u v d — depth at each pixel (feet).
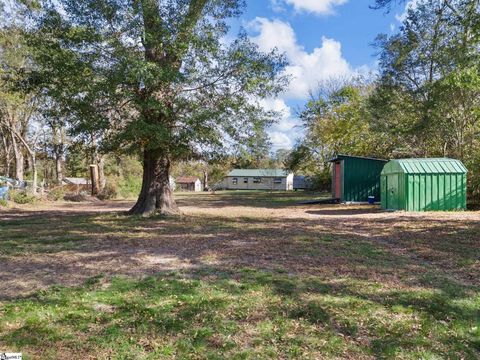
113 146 36.11
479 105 52.06
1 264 18.93
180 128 35.81
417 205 43.09
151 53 35.65
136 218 38.70
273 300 13.25
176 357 9.49
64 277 16.46
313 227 32.07
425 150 63.10
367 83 90.33
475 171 48.70
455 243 23.16
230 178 202.90
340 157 61.72
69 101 33.45
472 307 12.48
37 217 43.50
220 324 11.30
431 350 9.77
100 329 11.01
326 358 9.41
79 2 32.55
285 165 122.93
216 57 34.81
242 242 24.70
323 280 15.57
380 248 22.26
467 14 33.22
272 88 36.68
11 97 63.31
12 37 55.11
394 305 12.70
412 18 55.31
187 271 17.28
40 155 90.89
